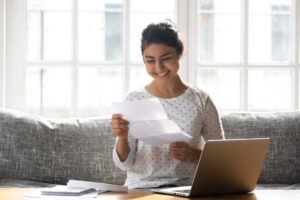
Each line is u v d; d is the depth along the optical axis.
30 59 4.06
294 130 3.70
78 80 3.97
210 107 3.15
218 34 4.35
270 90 4.49
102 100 4.49
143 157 3.02
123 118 2.60
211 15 4.32
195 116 3.07
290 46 4.15
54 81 4.43
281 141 3.67
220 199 2.41
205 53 4.36
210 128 3.13
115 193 2.48
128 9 3.98
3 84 3.91
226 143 2.39
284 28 4.21
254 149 2.51
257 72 4.48
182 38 3.04
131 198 2.36
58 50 4.10
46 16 4.07
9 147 3.44
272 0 4.19
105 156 3.55
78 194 2.41
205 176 2.41
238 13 4.33
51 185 3.42
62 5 4.08
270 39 4.21
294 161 3.66
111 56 4.12
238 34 4.36
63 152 3.50
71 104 3.97
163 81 3.01
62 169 3.48
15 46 3.92
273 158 3.65
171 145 2.83
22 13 3.92
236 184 2.52
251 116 3.74
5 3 3.90
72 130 3.57
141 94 3.13
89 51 4.11
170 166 3.01
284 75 4.48
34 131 3.50
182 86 3.15
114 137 3.59
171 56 2.96
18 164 3.43
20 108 3.94
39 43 4.07
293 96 4.08
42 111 4.42
